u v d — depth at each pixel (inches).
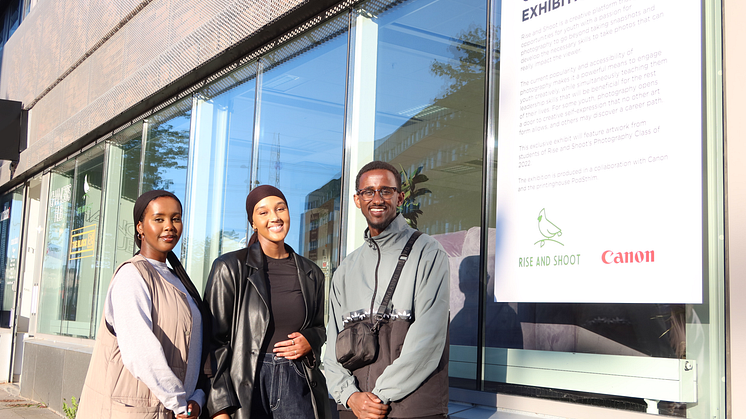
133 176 354.3
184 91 309.6
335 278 122.8
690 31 111.1
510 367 138.7
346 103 202.5
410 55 181.2
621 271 117.2
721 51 107.6
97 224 393.1
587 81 126.8
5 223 579.5
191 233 291.4
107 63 377.4
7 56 595.2
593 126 124.6
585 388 123.4
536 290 132.6
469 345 148.9
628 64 119.5
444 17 169.9
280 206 130.6
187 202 297.0
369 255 118.2
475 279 148.9
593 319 123.2
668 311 111.7
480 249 148.2
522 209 137.6
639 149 116.2
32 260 514.9
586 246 123.3
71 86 432.5
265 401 121.0
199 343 120.3
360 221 192.5
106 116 368.2
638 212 115.3
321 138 213.5
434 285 110.0
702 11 110.2
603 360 121.0
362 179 118.8
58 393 381.7
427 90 173.0
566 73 131.4
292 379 123.5
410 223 172.6
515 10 146.0
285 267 131.8
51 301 453.4
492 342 143.3
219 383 117.9
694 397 107.0
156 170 329.7
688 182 109.0
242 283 124.9
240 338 121.7
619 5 122.3
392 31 189.3
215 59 268.2
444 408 108.7
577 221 125.3
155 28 322.3
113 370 110.9
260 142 249.6
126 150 368.8
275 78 244.8
